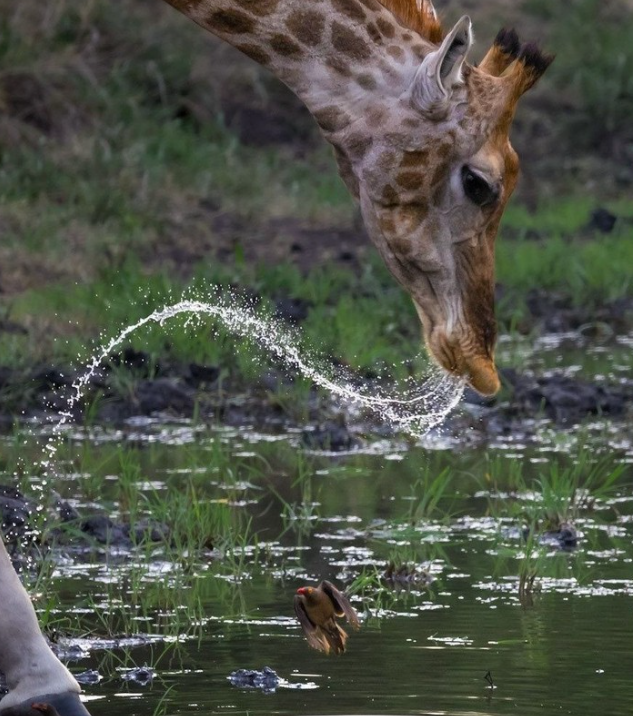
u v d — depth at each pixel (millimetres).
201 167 59125
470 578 21172
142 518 24250
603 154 70750
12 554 22281
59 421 31531
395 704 16000
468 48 16875
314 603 15758
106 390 33500
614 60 73375
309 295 43500
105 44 63969
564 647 17922
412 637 18438
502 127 17438
